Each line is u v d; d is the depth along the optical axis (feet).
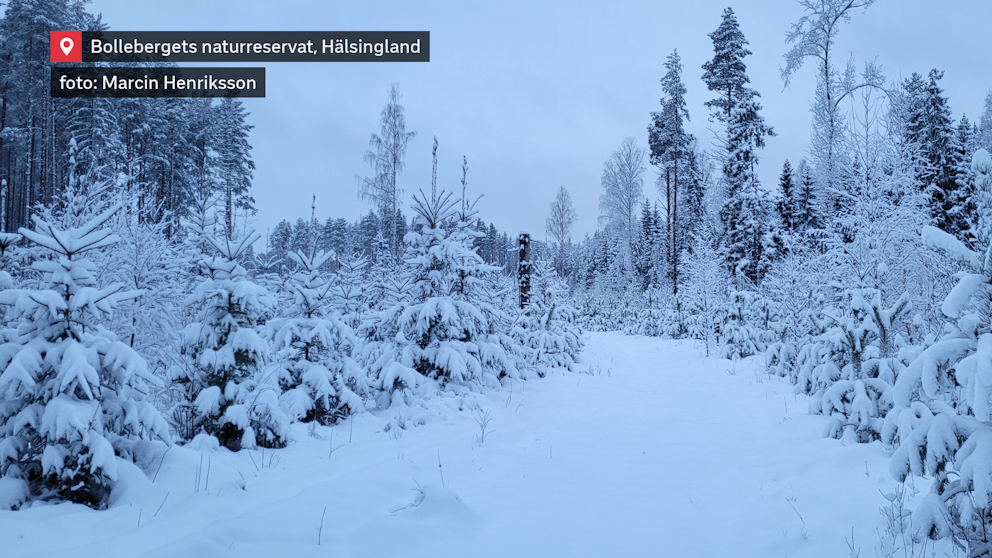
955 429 9.80
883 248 31.83
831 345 23.15
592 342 66.28
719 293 66.08
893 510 11.55
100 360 13.56
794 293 39.27
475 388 29.84
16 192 109.40
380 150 85.97
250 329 19.40
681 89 100.01
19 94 98.07
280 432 19.11
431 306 29.48
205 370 19.45
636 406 30.60
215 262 19.65
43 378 13.12
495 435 22.49
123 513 12.13
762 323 50.49
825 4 54.08
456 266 31.96
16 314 12.75
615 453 20.58
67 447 12.58
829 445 17.90
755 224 75.05
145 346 24.16
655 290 99.66
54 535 10.64
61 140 96.84
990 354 8.58
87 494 12.83
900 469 10.61
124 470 13.34
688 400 31.94
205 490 13.88
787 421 22.59
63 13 95.40
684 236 112.68
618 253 135.85
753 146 80.79
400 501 14.47
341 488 14.26
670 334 75.46
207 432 18.95
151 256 27.40
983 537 9.61
